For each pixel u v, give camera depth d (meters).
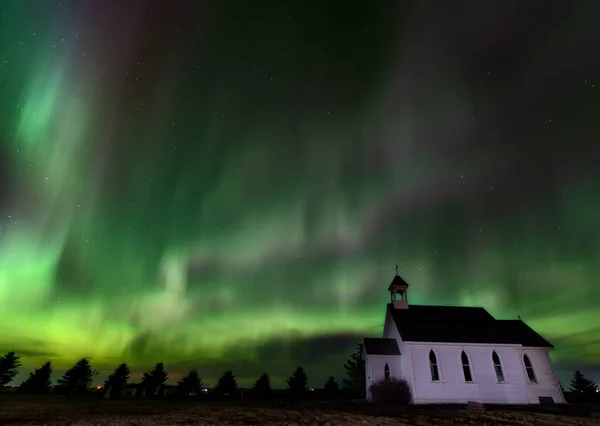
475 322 32.16
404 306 34.47
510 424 17.33
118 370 48.81
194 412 22.27
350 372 48.19
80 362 48.81
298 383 46.38
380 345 30.69
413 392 26.45
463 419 18.83
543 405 25.81
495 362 28.22
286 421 18.06
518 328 32.19
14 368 50.00
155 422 17.56
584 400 31.02
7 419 17.83
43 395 39.84
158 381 47.91
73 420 17.83
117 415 20.22
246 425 16.70
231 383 47.12
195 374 48.72
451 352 27.98
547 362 28.67
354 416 19.98
